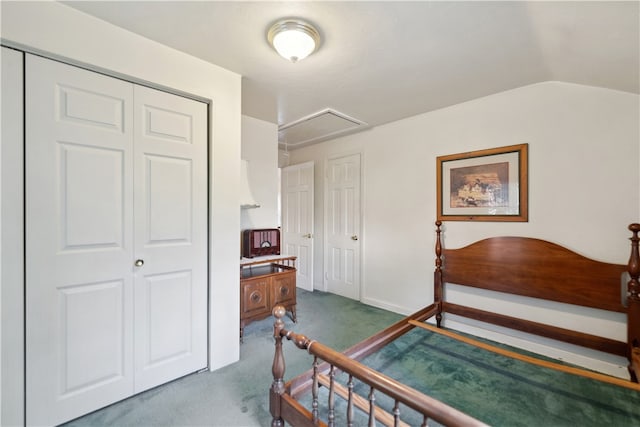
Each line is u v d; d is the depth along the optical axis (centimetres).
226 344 217
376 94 260
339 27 163
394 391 100
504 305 257
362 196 380
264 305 279
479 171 270
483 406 166
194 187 203
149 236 183
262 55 195
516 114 249
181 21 160
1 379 138
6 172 138
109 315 169
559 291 223
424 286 315
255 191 332
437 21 157
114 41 164
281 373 146
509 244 247
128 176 175
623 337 203
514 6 142
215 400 176
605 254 210
